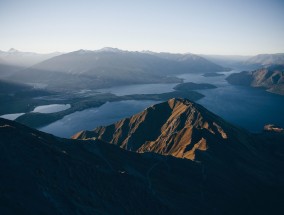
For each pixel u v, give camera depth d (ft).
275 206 505.66
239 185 561.02
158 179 476.95
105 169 390.83
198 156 625.00
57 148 364.38
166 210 378.53
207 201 471.62
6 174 265.75
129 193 365.40
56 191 279.69
